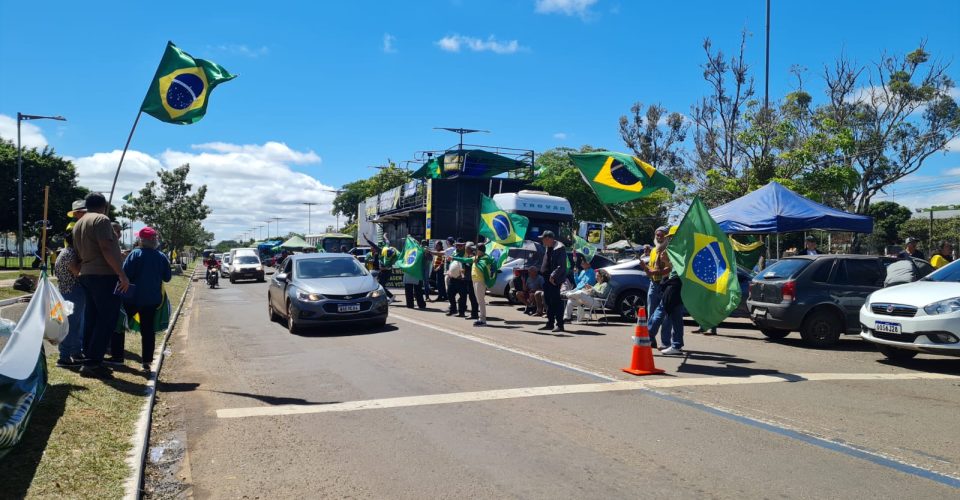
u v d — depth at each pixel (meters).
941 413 6.12
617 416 5.95
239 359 9.34
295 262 13.09
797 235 39.28
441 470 4.61
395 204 28.42
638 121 49.78
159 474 4.65
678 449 5.02
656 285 9.62
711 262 8.84
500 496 4.14
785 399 6.63
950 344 8.03
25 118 30.23
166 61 7.93
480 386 7.20
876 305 8.99
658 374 7.88
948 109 30.95
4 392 4.29
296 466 4.75
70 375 6.79
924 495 4.12
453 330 11.97
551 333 11.65
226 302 21.38
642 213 40.12
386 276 18.56
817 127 26.66
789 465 4.66
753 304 11.33
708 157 27.94
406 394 6.86
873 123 31.34
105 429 5.25
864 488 4.23
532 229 19.78
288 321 12.39
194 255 89.88
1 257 63.34
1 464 4.22
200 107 8.14
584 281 13.73
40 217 45.56
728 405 6.36
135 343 10.06
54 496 3.86
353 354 9.40
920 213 61.94
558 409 6.20
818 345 10.47
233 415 6.15
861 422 5.79
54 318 6.05
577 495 4.14
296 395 6.94
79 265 7.05
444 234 22.41
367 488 4.30
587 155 10.96
